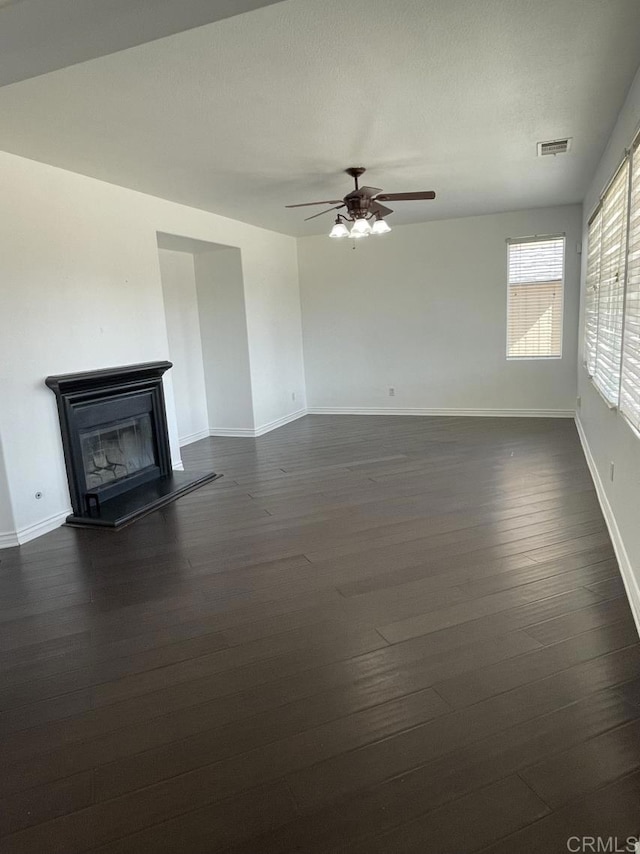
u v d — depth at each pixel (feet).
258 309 22.71
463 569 9.89
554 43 8.36
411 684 6.86
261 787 5.46
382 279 25.20
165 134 11.41
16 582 10.41
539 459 17.08
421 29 7.79
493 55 8.67
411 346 25.30
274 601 9.14
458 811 5.07
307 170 14.56
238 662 7.54
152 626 8.59
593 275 16.37
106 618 8.91
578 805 5.06
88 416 13.99
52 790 5.57
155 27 5.67
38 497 12.82
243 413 22.66
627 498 9.41
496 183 17.39
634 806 5.01
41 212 12.83
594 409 15.48
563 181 17.44
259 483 16.10
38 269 12.76
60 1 5.15
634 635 7.66
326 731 6.16
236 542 11.76
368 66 8.87
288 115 10.75
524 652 7.38
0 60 6.22
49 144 11.61
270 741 6.06
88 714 6.67
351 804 5.21
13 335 12.18
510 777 5.40
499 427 22.16
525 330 23.61
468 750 5.77
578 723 6.06
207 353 22.70
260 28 7.52
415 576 9.73
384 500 13.93
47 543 12.31
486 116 11.30
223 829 5.03
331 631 8.15
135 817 5.22
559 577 9.43
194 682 7.17
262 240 22.89
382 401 26.20
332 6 7.09
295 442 21.33
